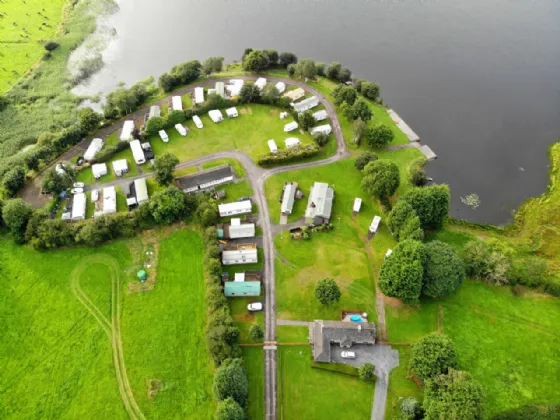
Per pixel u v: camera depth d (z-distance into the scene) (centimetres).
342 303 14688
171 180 18500
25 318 14525
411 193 16225
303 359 13362
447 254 14212
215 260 15100
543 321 14138
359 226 17050
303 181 18838
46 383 13012
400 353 13450
